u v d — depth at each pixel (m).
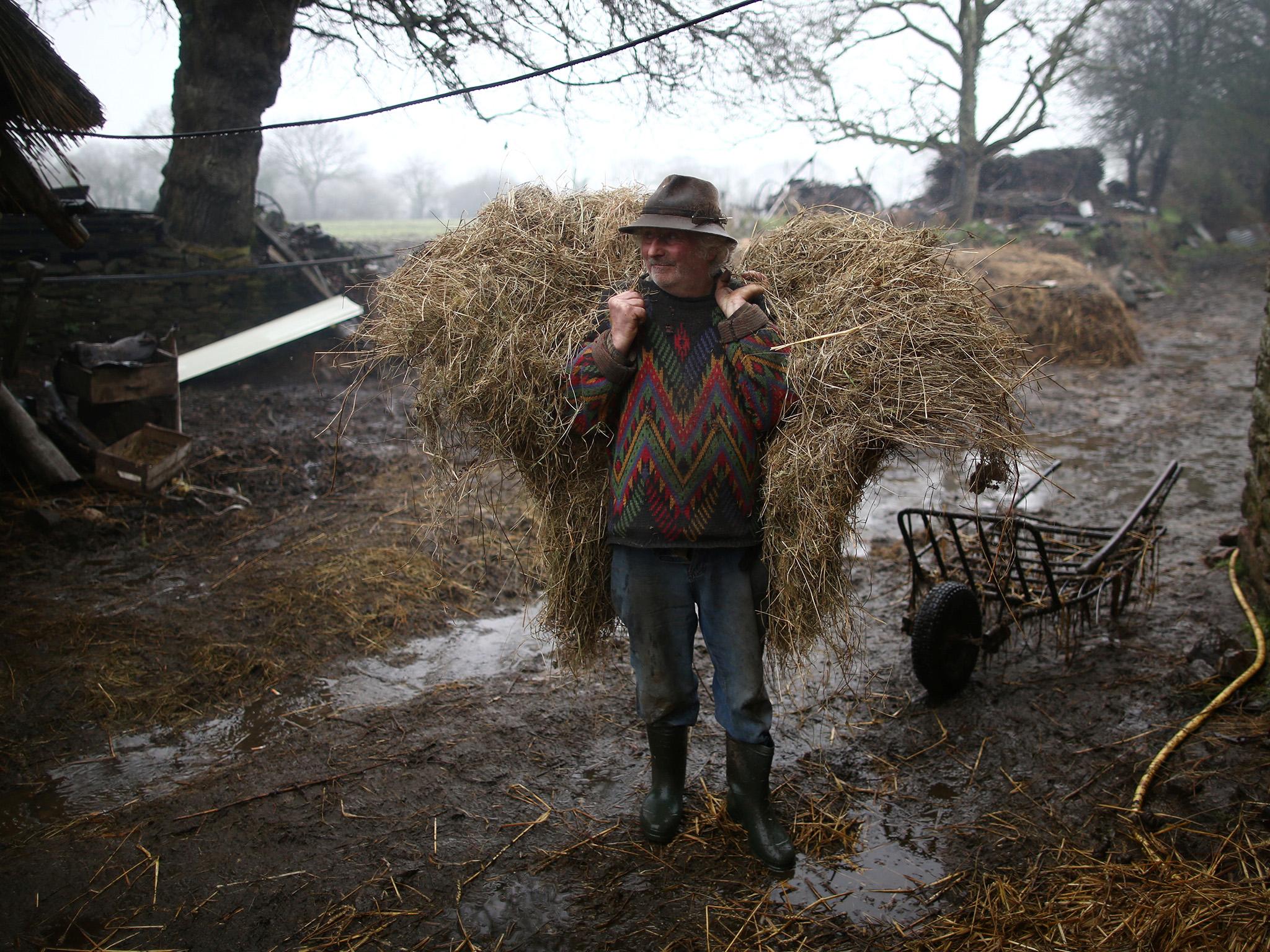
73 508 5.76
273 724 3.70
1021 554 4.48
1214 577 4.98
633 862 2.84
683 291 2.53
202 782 3.31
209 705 3.84
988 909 2.60
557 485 2.87
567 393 2.59
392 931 2.59
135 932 2.60
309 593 4.81
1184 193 35.91
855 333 2.52
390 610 4.69
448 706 3.81
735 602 2.63
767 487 2.53
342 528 5.76
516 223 2.96
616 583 2.70
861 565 5.34
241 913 2.66
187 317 11.48
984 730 3.56
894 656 4.21
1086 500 6.65
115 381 6.57
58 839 3.00
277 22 11.05
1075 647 4.20
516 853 2.90
